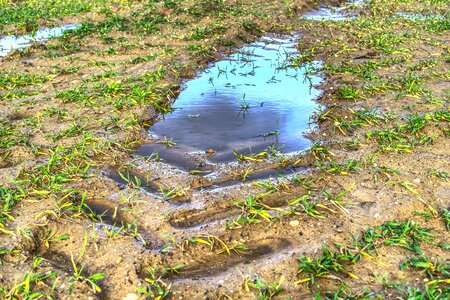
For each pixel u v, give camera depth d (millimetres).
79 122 1825
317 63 2486
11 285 1088
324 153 1597
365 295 1035
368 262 1133
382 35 2783
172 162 1603
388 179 1425
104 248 1199
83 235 1241
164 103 2027
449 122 1736
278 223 1266
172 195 1411
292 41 2896
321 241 1197
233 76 2344
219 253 1193
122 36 2902
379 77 2180
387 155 1557
